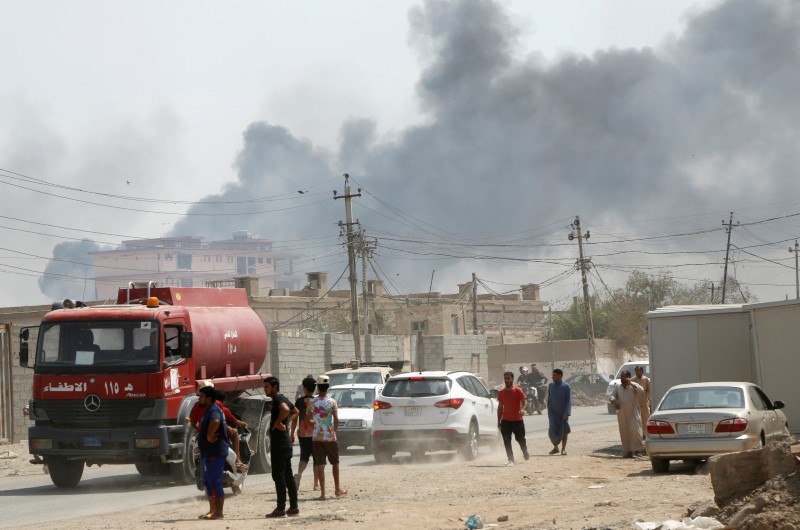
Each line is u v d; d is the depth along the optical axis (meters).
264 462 23.73
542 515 14.34
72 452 20.61
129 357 20.70
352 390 29.92
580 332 95.44
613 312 96.94
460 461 24.94
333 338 55.09
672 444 19.83
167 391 20.77
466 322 101.88
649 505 15.00
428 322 95.44
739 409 20.00
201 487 18.77
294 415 15.68
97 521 15.23
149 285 22.25
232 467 18.28
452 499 16.62
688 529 11.61
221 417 15.30
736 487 13.33
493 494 17.19
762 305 25.23
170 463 20.84
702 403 20.56
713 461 13.49
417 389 24.81
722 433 19.61
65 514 16.72
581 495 16.67
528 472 20.98
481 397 26.48
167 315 21.19
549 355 86.31
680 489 17.03
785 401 24.91
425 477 20.52
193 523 14.59
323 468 17.44
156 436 20.45
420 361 67.44
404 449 24.69
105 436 20.53
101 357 20.83
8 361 33.53
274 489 19.72
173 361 21.12
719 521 12.39
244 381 24.00
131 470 26.47
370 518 14.38
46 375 20.97
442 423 24.42
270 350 49.47
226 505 17.12
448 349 68.25
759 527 11.37
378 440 24.72
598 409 58.16
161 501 18.33
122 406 20.59
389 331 95.38
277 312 90.25
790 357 24.95
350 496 17.66
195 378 21.94
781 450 12.94
